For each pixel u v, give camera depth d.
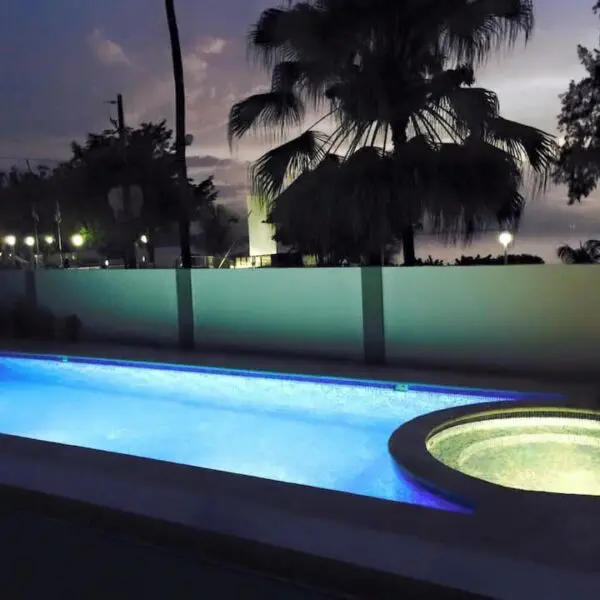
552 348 8.03
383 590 2.96
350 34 10.30
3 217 38.16
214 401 9.26
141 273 11.39
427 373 8.26
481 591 2.87
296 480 6.35
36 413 9.24
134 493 3.93
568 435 6.05
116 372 10.27
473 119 10.05
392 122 10.45
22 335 12.62
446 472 4.65
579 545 2.89
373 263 11.02
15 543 3.61
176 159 16.02
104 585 3.15
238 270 10.30
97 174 18.92
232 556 3.32
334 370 8.62
